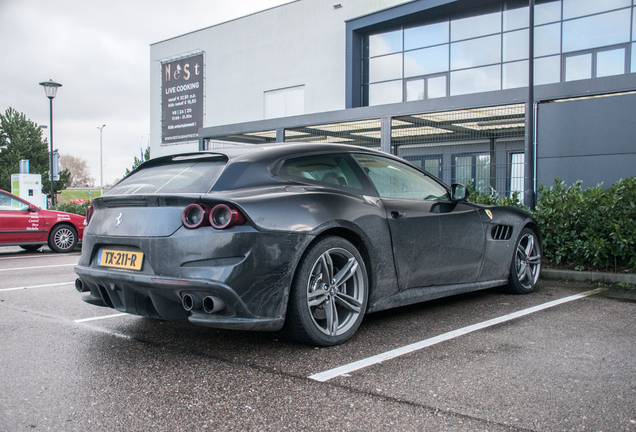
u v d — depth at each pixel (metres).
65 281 5.72
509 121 9.30
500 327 3.39
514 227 4.48
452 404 2.10
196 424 1.93
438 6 14.40
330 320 2.94
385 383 2.35
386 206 3.36
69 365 2.63
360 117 11.46
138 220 2.79
